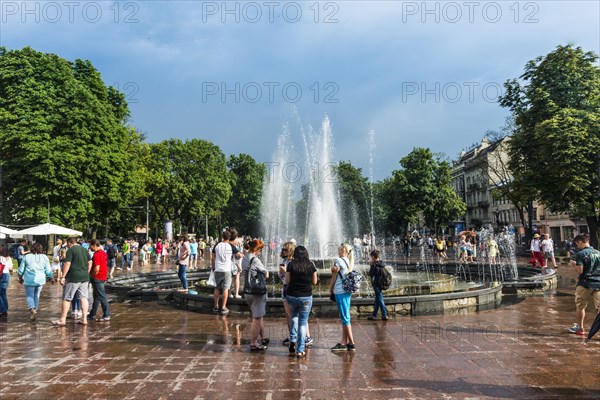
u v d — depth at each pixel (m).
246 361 7.30
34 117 33.00
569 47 33.97
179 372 6.71
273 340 8.95
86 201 34.50
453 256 41.31
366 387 5.95
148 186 57.06
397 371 6.64
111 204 39.38
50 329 10.29
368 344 8.42
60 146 33.22
